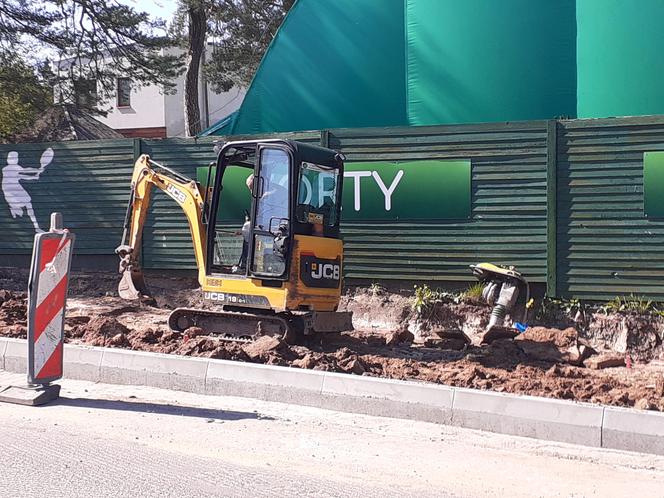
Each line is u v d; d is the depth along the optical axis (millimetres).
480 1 15312
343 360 10281
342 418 8023
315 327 11336
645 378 10570
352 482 5969
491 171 13391
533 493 5906
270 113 16609
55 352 8227
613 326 12523
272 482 5871
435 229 13711
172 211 15719
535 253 13125
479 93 15281
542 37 15039
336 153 11680
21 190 17000
